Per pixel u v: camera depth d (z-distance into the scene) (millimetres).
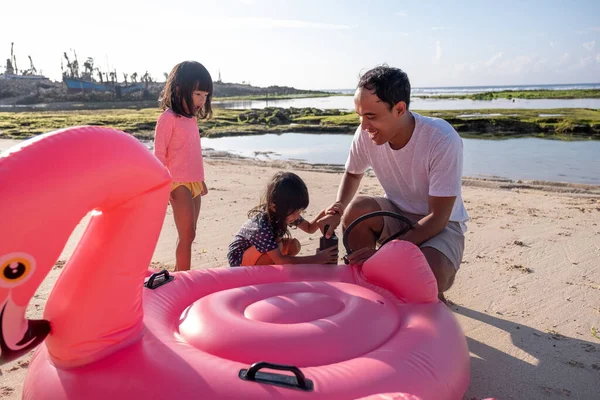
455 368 2281
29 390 2098
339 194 3912
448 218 3262
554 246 5371
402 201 3678
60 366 2076
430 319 2512
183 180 4078
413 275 2729
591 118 21234
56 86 107688
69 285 2055
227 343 2166
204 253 4969
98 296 2025
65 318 2029
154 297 2594
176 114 4062
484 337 3422
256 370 1891
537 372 2986
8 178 1755
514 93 76438
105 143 1985
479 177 10141
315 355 2137
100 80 115812
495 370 3000
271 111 34250
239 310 2457
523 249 5281
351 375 1957
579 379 2920
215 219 6312
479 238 5660
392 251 2822
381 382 1963
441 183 3234
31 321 1996
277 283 2768
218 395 1824
